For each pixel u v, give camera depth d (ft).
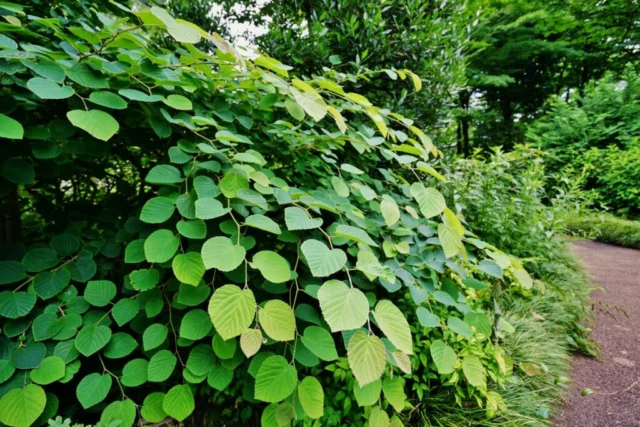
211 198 2.82
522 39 29.89
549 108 32.60
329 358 2.83
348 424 3.66
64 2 4.05
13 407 2.60
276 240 3.88
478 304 5.03
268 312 2.61
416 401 4.16
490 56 30.42
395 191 5.53
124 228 3.74
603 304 9.07
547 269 8.04
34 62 2.64
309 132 4.51
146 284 3.11
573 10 27.76
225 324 2.37
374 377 2.34
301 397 2.74
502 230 7.54
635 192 19.19
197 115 3.52
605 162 20.80
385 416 3.02
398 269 3.44
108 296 3.22
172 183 2.93
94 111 2.61
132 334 3.78
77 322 3.06
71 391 3.56
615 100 23.25
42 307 3.17
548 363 5.59
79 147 3.32
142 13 2.36
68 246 3.43
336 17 7.35
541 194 9.55
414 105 7.44
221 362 3.13
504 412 4.25
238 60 3.07
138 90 3.19
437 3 7.73
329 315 2.27
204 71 3.54
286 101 3.80
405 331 2.50
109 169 4.89
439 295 3.45
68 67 2.70
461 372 4.10
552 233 8.22
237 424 3.77
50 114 3.34
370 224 3.77
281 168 4.56
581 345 6.74
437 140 8.02
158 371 3.05
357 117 6.05
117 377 3.11
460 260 4.15
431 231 3.93
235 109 4.10
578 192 9.61
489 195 8.19
